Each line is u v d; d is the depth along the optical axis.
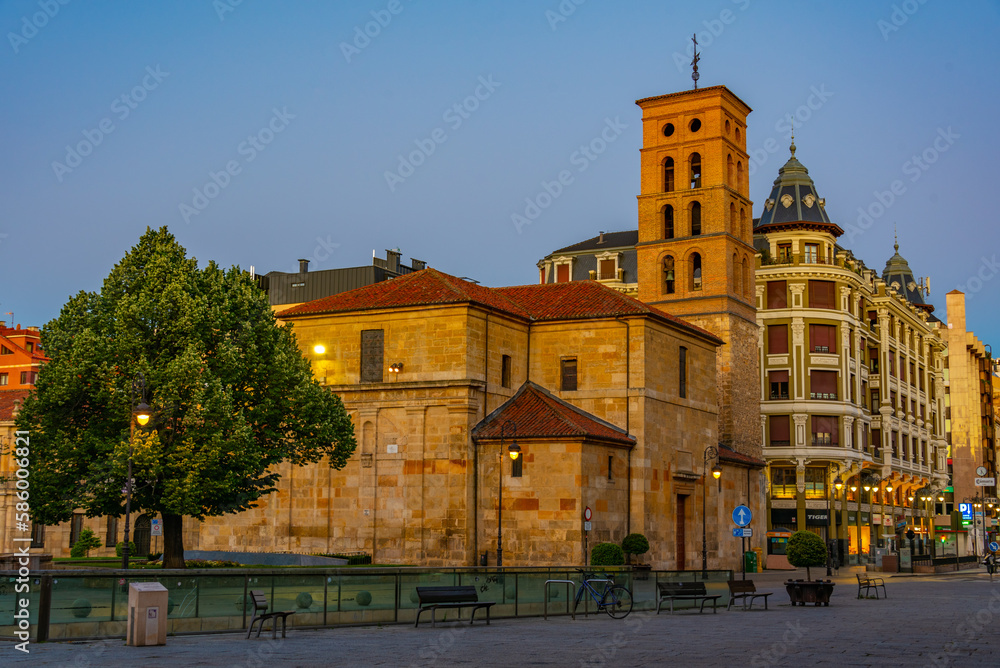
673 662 21.92
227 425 44.94
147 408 39.53
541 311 62.69
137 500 46.06
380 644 25.25
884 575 72.88
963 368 152.88
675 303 75.94
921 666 21.25
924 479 118.50
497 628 30.25
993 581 64.88
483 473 55.81
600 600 35.97
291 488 59.78
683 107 77.56
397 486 57.19
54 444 45.56
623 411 58.84
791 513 92.94
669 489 60.72
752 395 76.75
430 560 55.59
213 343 48.25
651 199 78.19
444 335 57.31
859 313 101.75
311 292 95.19
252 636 26.81
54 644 24.12
